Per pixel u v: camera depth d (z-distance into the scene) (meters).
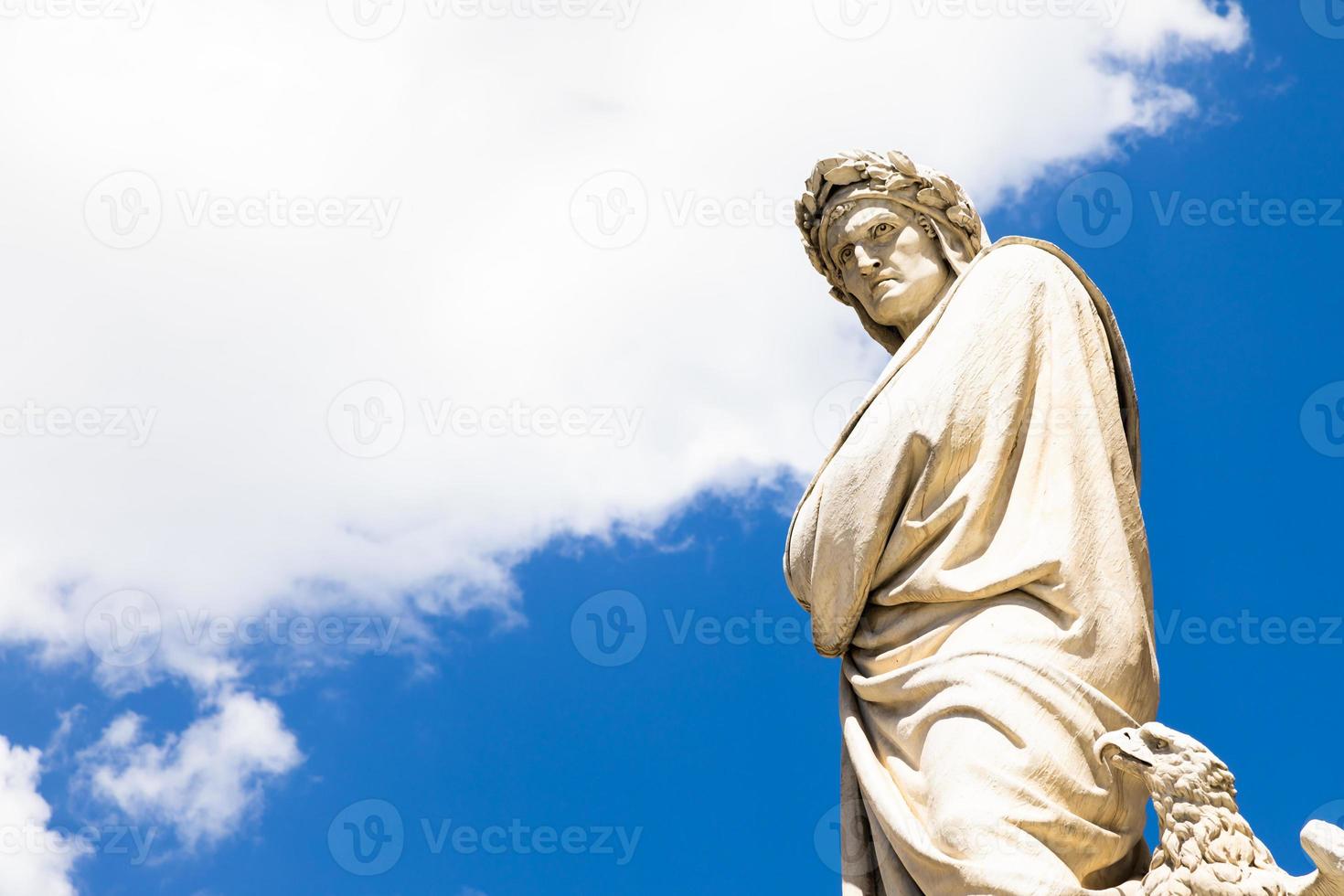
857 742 7.50
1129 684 7.31
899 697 7.41
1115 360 8.20
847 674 7.78
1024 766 6.93
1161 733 6.72
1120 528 7.61
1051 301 8.02
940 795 6.99
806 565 7.94
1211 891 6.35
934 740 7.15
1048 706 7.08
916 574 7.57
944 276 8.62
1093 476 7.67
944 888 6.85
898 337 8.91
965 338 7.89
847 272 8.83
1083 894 6.63
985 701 7.09
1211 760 6.59
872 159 8.71
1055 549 7.42
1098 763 7.02
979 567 7.51
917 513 7.64
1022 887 6.62
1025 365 7.81
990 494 7.58
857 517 7.71
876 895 7.50
